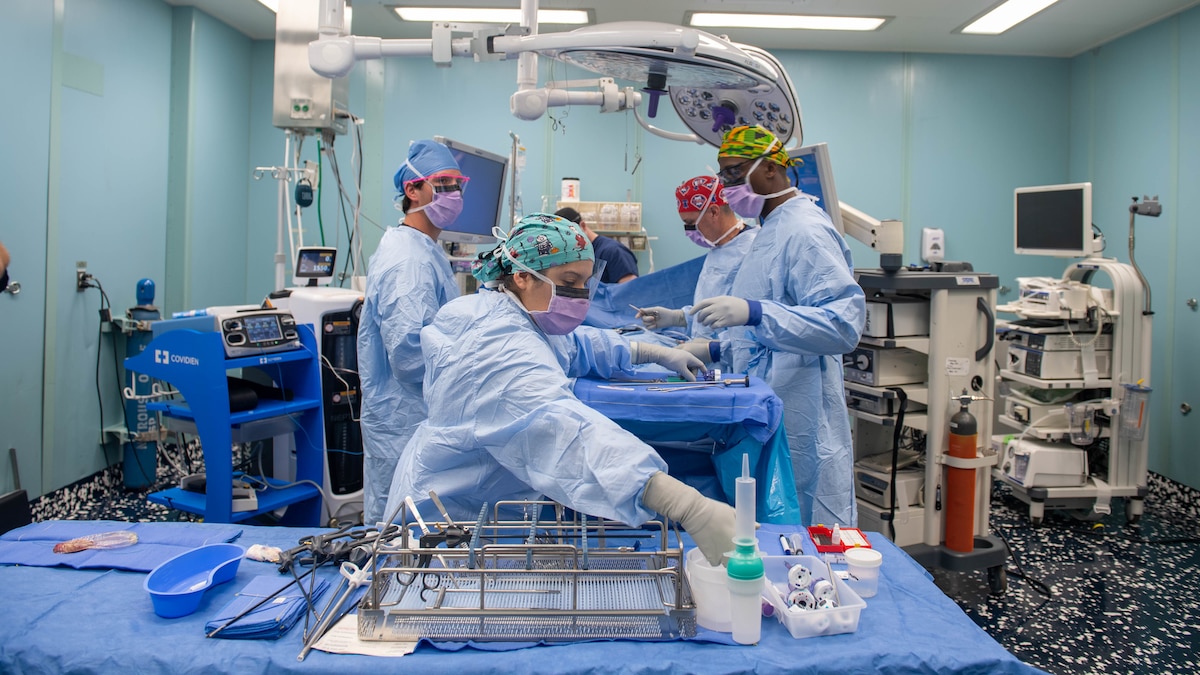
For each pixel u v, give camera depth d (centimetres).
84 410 367
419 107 489
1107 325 360
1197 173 399
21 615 116
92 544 141
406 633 108
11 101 315
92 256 369
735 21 440
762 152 210
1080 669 230
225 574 126
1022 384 404
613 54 182
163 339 263
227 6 432
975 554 277
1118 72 455
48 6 334
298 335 288
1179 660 235
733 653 105
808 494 218
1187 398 402
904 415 288
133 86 394
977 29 448
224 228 469
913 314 287
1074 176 496
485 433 128
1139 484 357
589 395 162
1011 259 500
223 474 255
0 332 315
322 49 192
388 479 249
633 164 492
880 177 494
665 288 290
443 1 416
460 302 144
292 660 103
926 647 108
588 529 135
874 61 490
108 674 103
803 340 193
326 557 131
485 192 336
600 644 107
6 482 320
